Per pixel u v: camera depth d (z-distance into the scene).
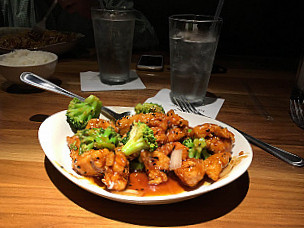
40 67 0.46
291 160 0.33
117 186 0.24
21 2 0.81
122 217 0.24
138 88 0.51
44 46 0.60
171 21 0.43
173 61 0.44
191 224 0.24
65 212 0.24
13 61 0.47
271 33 0.87
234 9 0.85
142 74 0.59
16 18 0.83
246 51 0.89
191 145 0.29
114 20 0.47
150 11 0.86
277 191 0.28
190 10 0.86
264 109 0.46
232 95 0.51
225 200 0.27
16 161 0.30
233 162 0.28
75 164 0.25
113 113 0.36
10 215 0.24
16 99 0.45
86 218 0.24
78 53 0.70
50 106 0.44
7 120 0.39
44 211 0.24
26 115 0.41
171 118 0.31
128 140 0.28
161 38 0.89
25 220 0.23
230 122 0.42
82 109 0.34
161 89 0.51
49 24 0.85
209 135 0.29
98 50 0.51
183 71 0.44
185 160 0.27
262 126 0.41
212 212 0.25
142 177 0.27
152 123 0.30
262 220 0.25
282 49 0.89
